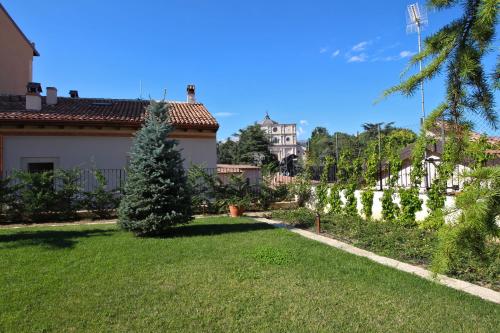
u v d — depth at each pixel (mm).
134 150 9641
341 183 11836
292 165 18281
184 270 5668
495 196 1209
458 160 1576
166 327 3717
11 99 16156
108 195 12609
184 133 15703
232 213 13016
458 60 1513
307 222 10438
